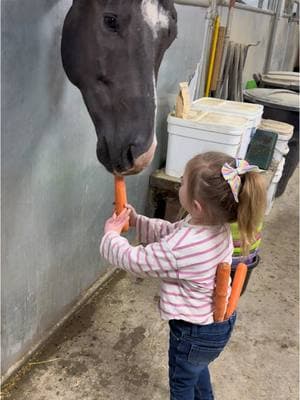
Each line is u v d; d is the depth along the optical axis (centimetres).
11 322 149
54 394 153
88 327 185
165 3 94
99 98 102
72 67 106
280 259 255
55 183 152
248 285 225
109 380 161
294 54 602
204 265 113
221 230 116
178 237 113
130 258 116
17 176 131
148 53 94
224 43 294
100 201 191
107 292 208
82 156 165
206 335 122
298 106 309
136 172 104
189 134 225
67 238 171
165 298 120
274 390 164
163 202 249
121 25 93
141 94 96
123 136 99
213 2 267
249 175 108
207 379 143
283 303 215
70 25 103
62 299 181
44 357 168
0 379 152
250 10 358
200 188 110
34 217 145
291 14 520
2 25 108
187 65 251
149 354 175
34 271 154
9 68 115
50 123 139
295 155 328
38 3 118
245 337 189
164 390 159
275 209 323
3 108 117
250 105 263
